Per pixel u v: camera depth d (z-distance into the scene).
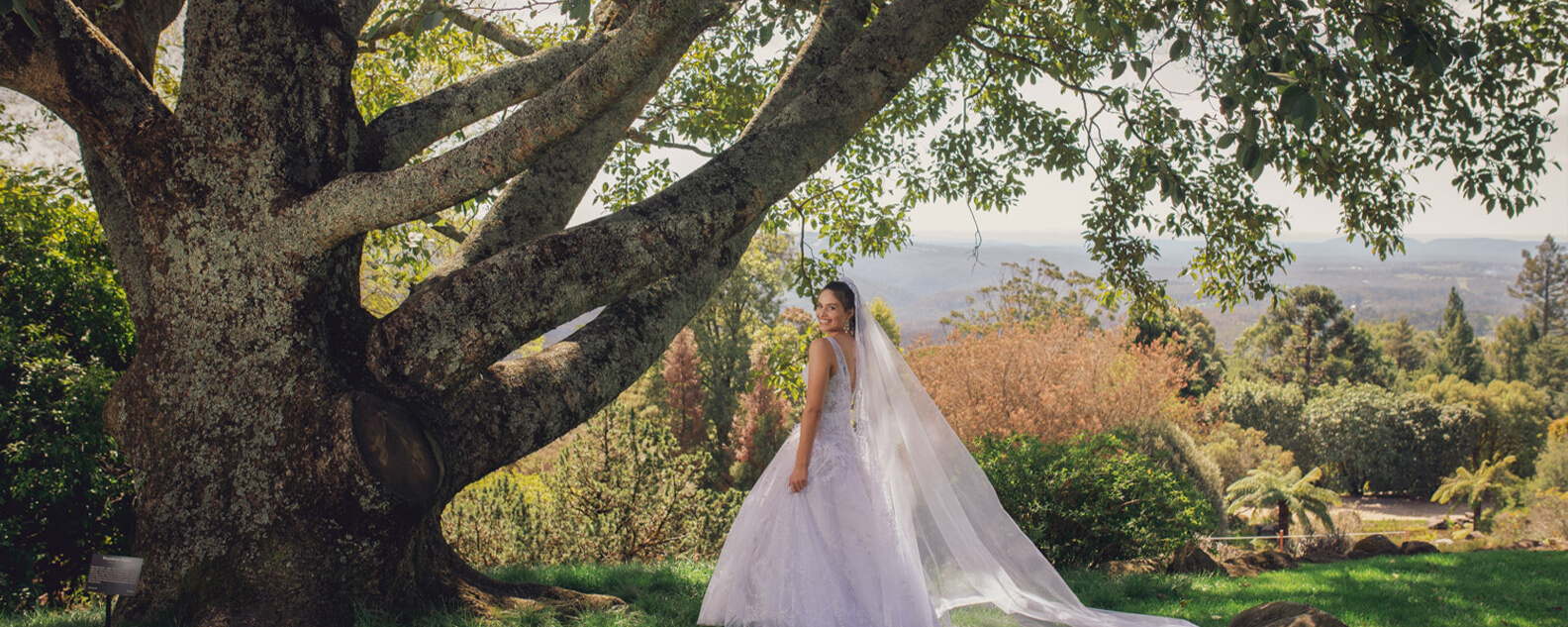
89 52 3.88
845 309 4.06
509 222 5.04
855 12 5.51
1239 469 28.11
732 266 5.56
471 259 4.79
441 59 10.47
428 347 3.80
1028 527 8.42
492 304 3.77
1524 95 7.29
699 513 10.22
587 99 3.52
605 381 4.57
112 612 3.84
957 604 3.94
